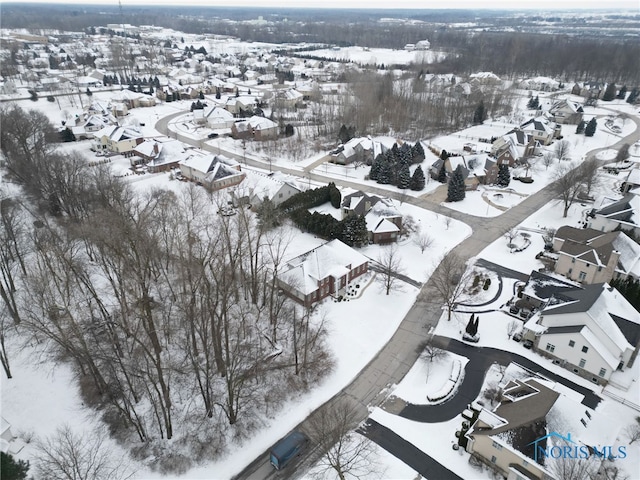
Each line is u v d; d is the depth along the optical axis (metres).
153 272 62.53
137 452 42.47
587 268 66.31
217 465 42.06
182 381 49.28
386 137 137.12
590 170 95.00
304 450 43.06
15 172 93.00
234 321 57.47
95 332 53.69
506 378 49.12
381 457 42.00
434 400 48.00
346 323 59.38
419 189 100.81
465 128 149.00
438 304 63.53
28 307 56.28
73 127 133.12
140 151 113.50
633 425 44.97
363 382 50.84
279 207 83.62
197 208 81.88
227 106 168.00
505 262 73.69
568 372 51.78
